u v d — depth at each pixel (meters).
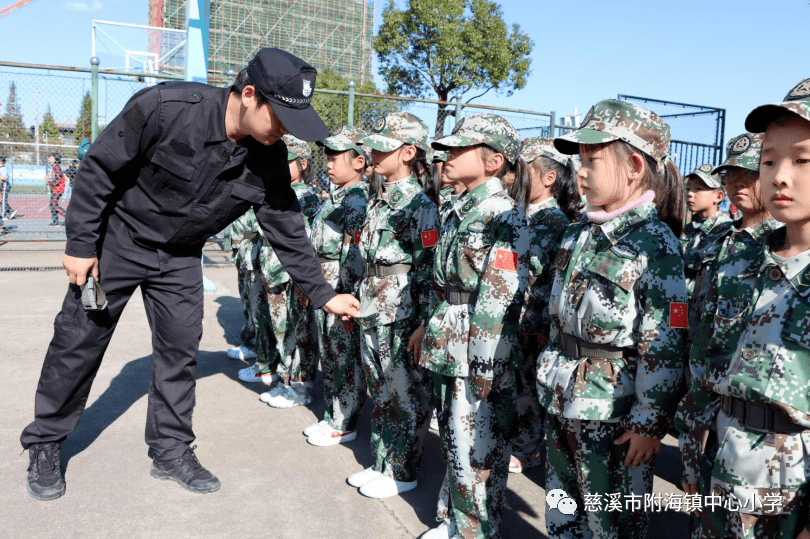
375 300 2.80
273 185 2.73
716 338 1.50
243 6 47.09
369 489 2.78
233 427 3.58
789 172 1.26
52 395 2.71
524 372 3.14
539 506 2.82
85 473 2.89
